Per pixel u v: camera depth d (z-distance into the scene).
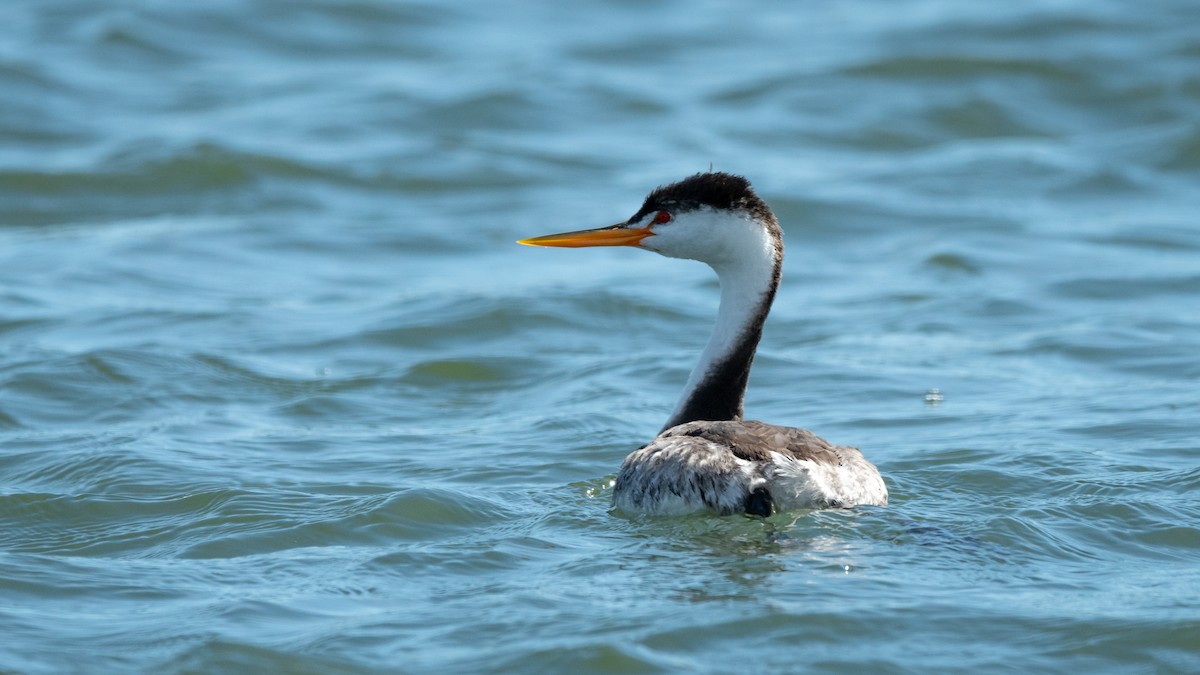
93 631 8.83
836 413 14.83
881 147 28.39
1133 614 8.88
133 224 24.06
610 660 8.18
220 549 10.41
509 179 26.39
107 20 33.66
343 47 33.69
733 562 9.64
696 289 20.55
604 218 24.09
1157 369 16.20
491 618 8.85
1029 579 9.51
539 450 13.29
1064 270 21.00
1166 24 33.31
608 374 16.28
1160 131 27.75
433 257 22.47
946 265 21.33
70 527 11.12
